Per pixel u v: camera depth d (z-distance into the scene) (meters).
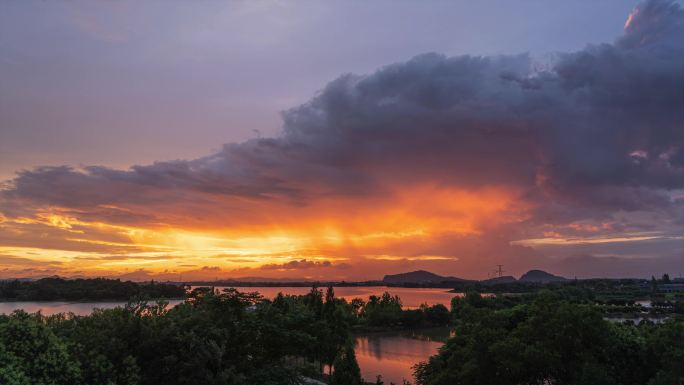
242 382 26.17
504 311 62.22
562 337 44.56
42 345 21.16
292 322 31.97
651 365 42.72
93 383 22.16
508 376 44.84
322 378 63.50
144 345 25.03
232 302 30.44
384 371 88.88
